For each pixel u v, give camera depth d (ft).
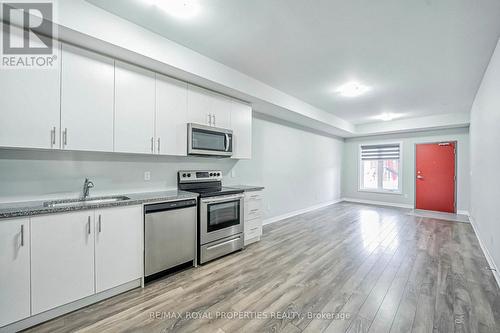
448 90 12.71
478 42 7.94
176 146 9.21
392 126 20.54
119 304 6.70
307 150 19.81
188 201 9.00
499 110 8.07
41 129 6.20
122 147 7.72
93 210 6.60
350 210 20.35
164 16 6.77
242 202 11.24
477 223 13.21
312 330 5.65
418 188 20.98
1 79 5.67
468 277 8.34
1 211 5.47
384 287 7.68
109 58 7.42
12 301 5.42
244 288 7.63
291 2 6.09
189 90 9.62
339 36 7.70
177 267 8.97
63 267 6.10
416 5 6.14
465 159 18.78
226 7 6.31
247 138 12.30
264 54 8.99
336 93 13.43
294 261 9.78
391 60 9.32
